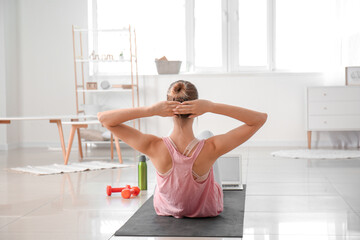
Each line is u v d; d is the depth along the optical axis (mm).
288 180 3793
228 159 3496
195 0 6785
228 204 2943
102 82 6543
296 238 2229
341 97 6051
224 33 6754
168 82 6707
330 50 6516
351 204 2916
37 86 6910
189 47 6801
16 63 6918
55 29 6859
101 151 6199
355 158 5117
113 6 6855
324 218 2588
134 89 6758
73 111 6875
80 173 4289
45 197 3238
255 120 2293
